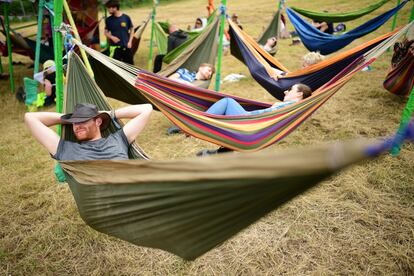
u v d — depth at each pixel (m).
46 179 3.02
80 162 1.42
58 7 2.45
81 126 1.98
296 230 2.33
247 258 2.13
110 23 5.66
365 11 5.99
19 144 3.73
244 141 2.33
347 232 2.29
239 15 13.96
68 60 2.47
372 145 0.71
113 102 5.09
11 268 2.11
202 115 2.45
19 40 6.08
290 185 0.98
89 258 2.19
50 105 4.91
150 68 6.38
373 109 4.19
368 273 1.98
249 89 5.35
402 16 9.66
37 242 2.30
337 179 2.82
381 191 2.67
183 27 12.44
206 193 1.12
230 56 7.81
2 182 2.97
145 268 2.09
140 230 1.42
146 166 1.18
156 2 6.28
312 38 5.52
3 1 5.16
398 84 4.07
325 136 3.59
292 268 2.05
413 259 2.04
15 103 5.04
